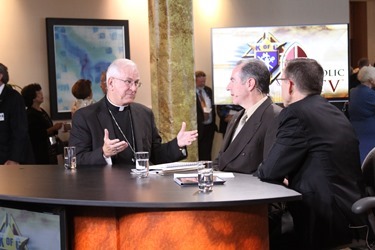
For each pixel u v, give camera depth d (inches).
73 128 156.3
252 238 114.1
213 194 111.0
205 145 325.1
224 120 317.1
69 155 147.0
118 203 105.9
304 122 124.4
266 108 145.8
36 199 112.0
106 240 117.3
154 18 251.9
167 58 251.1
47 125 281.6
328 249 125.4
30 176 138.6
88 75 325.7
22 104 231.8
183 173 135.9
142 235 113.0
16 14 308.7
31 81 313.1
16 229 124.5
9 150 229.5
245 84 146.9
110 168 145.9
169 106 252.5
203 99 324.5
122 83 155.8
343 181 125.5
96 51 327.3
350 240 128.2
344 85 311.1
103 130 155.7
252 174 137.9
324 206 123.5
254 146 144.3
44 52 315.9
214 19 352.8
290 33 309.3
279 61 309.1
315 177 124.3
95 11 327.3
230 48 309.3
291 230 132.1
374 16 550.0
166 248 111.3
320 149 124.3
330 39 310.2
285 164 123.6
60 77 318.7
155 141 165.5
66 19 318.7
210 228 110.3
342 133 126.8
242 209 112.2
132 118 160.2
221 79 310.8
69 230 119.1
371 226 124.4
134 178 130.5
